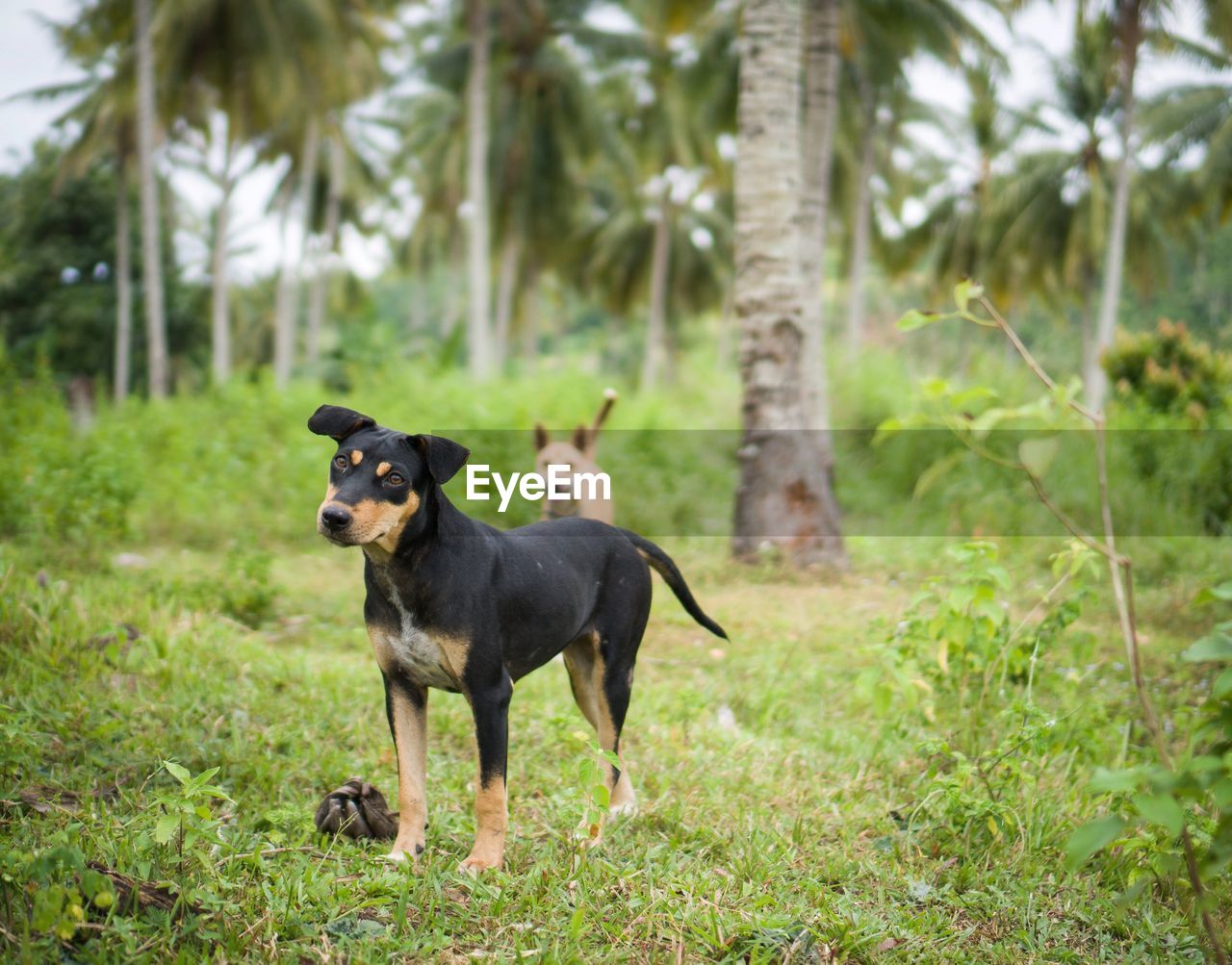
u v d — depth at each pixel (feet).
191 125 100.99
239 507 36.40
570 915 11.13
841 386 54.65
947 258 113.80
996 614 14.74
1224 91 90.79
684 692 18.93
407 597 12.16
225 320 98.53
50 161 109.81
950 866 13.20
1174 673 22.15
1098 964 11.27
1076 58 91.66
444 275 228.22
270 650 20.26
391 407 46.57
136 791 13.21
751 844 13.10
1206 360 51.90
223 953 9.60
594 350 108.47
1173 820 7.68
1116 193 83.25
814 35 47.42
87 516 27.61
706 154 102.58
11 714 14.08
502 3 96.37
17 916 9.45
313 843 12.72
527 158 107.96
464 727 17.44
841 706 20.38
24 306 107.14
